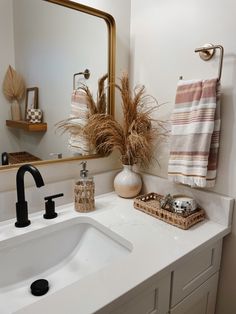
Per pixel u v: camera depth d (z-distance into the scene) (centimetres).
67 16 108
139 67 130
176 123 106
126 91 119
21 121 102
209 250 99
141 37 126
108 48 123
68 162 117
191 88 101
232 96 97
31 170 88
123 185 125
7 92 97
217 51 98
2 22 93
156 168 129
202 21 102
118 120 134
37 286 85
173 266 78
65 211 112
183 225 98
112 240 98
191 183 102
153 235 94
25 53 99
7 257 90
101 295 64
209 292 106
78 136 119
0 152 99
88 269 96
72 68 113
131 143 116
